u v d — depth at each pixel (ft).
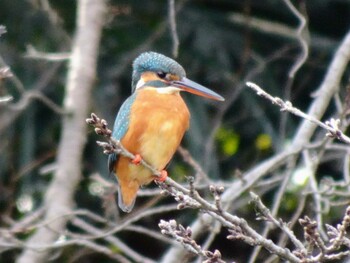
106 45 49.14
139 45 49.42
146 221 49.24
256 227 44.50
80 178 37.96
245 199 36.42
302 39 33.73
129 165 24.20
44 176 47.42
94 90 47.34
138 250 50.37
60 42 47.93
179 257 31.40
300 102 51.13
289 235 20.35
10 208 41.45
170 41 49.62
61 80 47.39
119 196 24.82
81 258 46.93
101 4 38.04
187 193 21.15
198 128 46.06
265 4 52.44
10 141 45.85
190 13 49.98
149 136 24.61
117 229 31.68
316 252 29.32
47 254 33.65
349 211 19.16
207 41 49.47
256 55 49.83
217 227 30.68
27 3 48.42
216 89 49.96
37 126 48.80
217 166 46.34
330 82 33.24
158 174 21.95
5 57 47.50
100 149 47.39
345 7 52.06
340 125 29.96
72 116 36.24
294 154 32.48
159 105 24.99
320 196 32.17
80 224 33.88
